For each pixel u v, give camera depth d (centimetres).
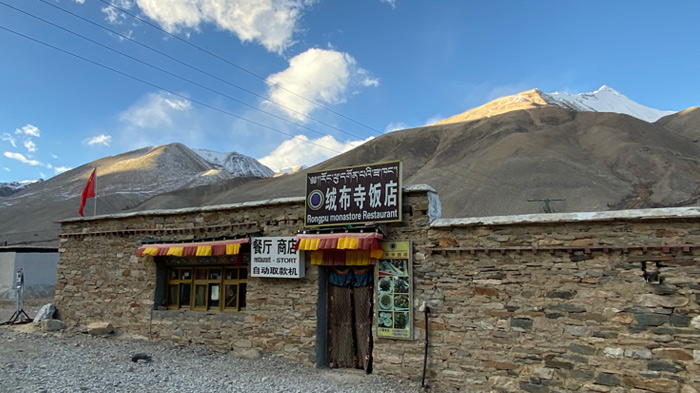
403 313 1005
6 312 2041
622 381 797
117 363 1049
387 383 971
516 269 914
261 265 1179
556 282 875
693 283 771
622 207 5897
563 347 852
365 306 1103
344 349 1115
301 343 1122
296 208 1174
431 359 964
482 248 943
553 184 6550
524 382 873
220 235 1264
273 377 995
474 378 918
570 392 834
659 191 6506
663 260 796
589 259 855
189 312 1298
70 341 1284
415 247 1016
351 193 1080
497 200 6162
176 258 1363
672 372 764
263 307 1188
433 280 988
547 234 894
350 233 1030
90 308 1454
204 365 1081
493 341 913
